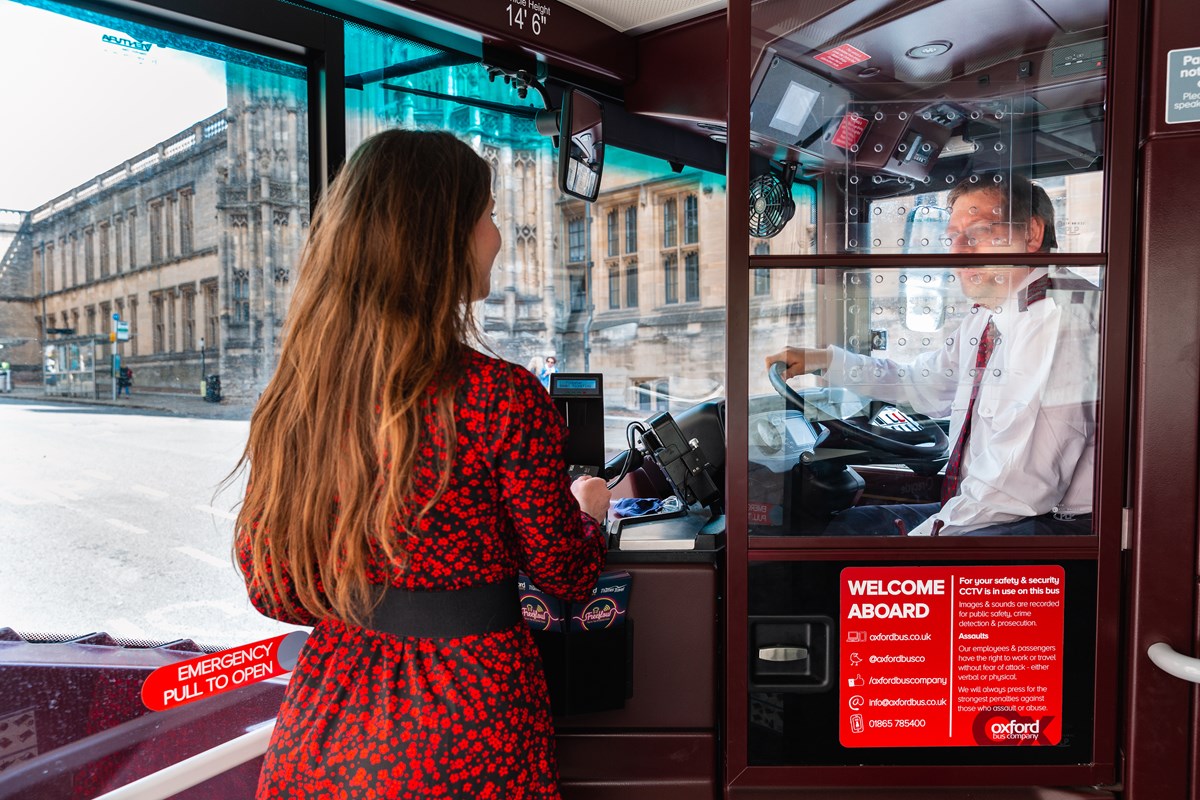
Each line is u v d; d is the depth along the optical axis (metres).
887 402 1.56
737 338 1.55
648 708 1.74
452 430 0.93
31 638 1.85
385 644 0.97
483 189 1.07
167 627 2.06
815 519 1.57
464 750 0.93
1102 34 1.48
